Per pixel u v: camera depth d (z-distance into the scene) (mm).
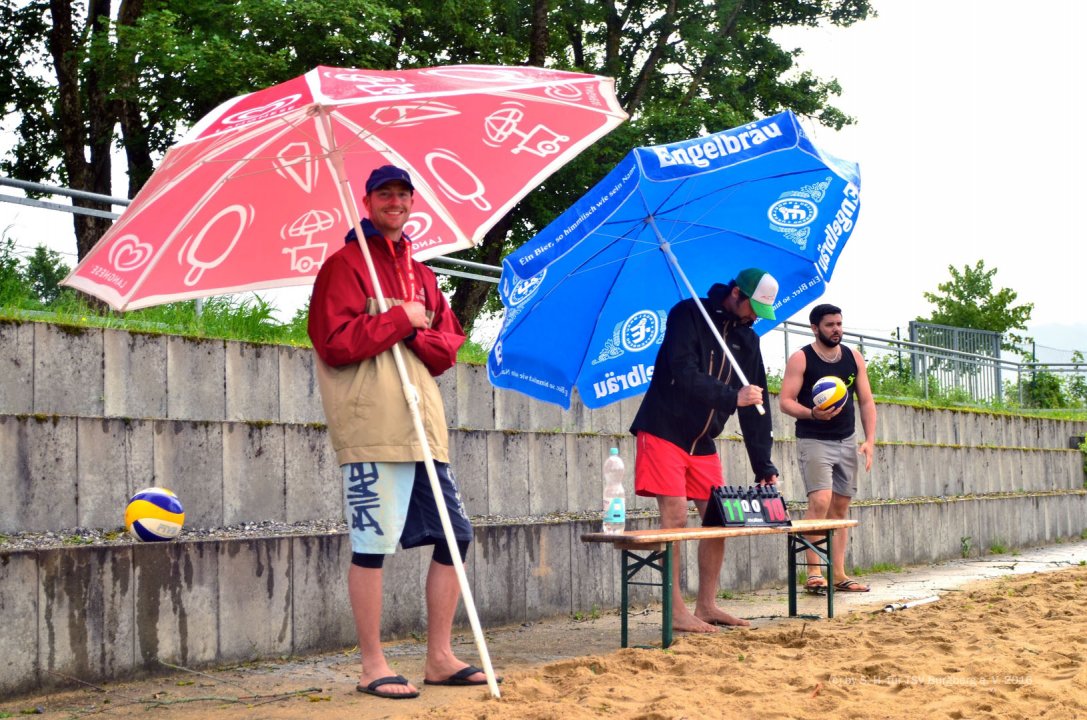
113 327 6918
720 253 6453
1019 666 4703
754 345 6242
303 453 6859
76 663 4684
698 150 5316
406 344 4480
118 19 17328
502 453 8086
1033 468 15656
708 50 22578
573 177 19016
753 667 4699
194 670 5121
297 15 15953
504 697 4152
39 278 7273
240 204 4480
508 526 6930
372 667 4457
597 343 6375
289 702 4320
